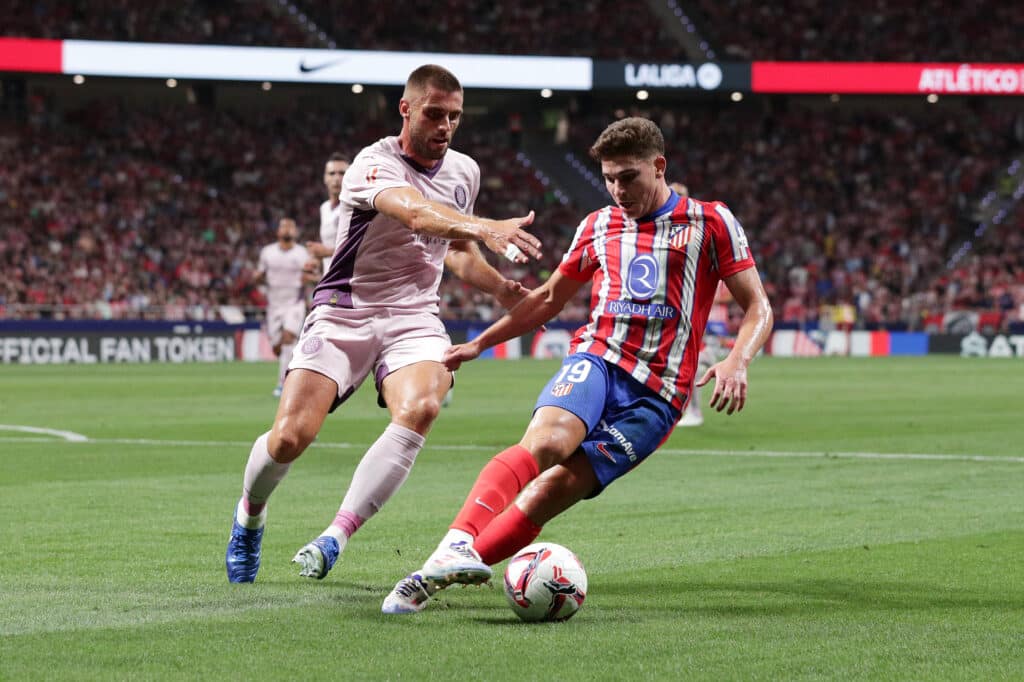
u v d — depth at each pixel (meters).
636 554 20.95
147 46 119.25
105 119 134.62
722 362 16.38
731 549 21.45
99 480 30.70
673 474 32.41
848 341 127.19
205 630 15.10
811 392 67.69
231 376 82.50
